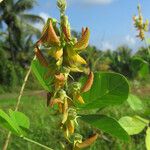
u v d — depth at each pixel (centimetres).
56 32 17
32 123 105
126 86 19
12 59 486
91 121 18
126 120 29
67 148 18
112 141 76
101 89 19
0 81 419
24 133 19
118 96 19
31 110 147
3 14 462
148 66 52
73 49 17
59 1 17
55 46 17
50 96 18
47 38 17
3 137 77
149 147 30
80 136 18
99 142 75
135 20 54
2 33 493
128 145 77
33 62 19
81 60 17
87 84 18
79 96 18
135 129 29
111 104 20
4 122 18
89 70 18
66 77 17
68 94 18
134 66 52
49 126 94
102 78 19
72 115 18
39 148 78
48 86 18
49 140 82
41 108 150
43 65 17
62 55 17
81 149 18
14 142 76
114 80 19
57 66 17
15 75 419
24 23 473
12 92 412
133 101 32
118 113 107
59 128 18
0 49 430
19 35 480
